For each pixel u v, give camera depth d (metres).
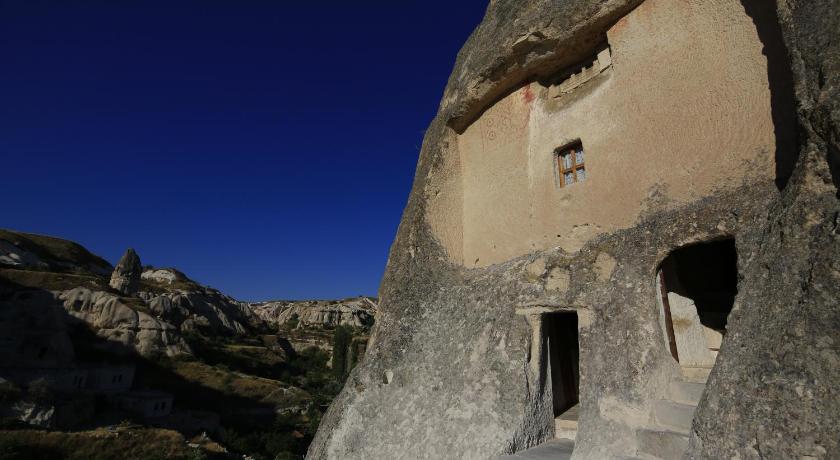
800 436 3.17
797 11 4.22
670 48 6.21
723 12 5.68
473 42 9.73
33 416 34.91
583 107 7.33
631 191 6.38
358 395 7.88
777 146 4.97
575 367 8.15
